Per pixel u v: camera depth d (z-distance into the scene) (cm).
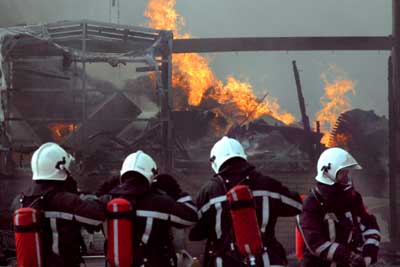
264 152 1583
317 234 543
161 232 529
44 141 1457
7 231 1313
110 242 515
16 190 1441
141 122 1468
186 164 1534
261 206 525
